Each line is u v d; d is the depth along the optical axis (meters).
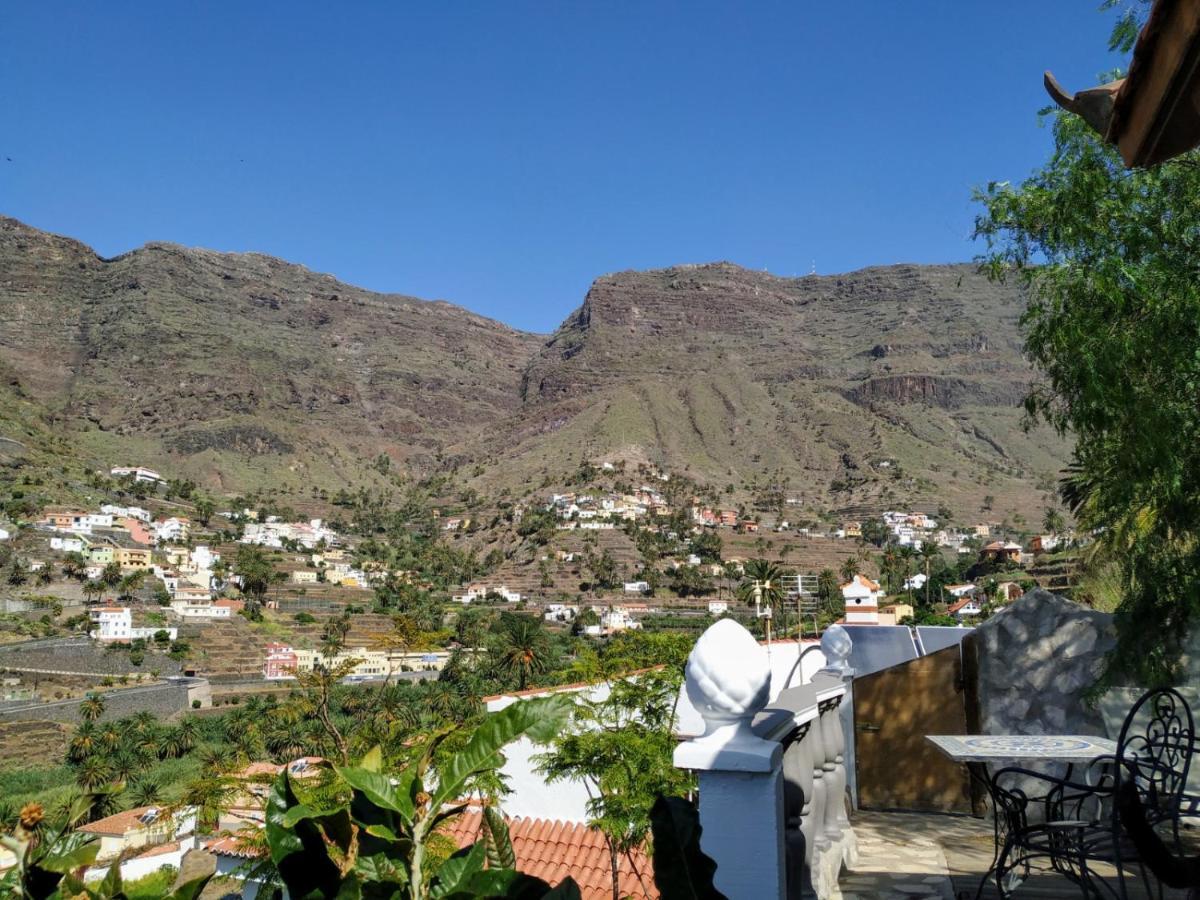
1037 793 5.29
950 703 6.08
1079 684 5.76
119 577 124.69
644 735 7.06
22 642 95.31
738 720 2.70
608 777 6.75
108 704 80.62
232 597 137.62
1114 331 4.72
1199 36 1.68
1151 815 3.42
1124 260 4.75
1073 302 4.98
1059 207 5.04
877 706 6.18
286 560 168.12
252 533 188.25
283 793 1.70
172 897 1.76
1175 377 4.57
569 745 6.98
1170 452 4.52
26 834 1.79
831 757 4.33
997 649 6.03
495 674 79.12
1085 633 5.82
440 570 191.25
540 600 164.62
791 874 3.20
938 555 147.12
